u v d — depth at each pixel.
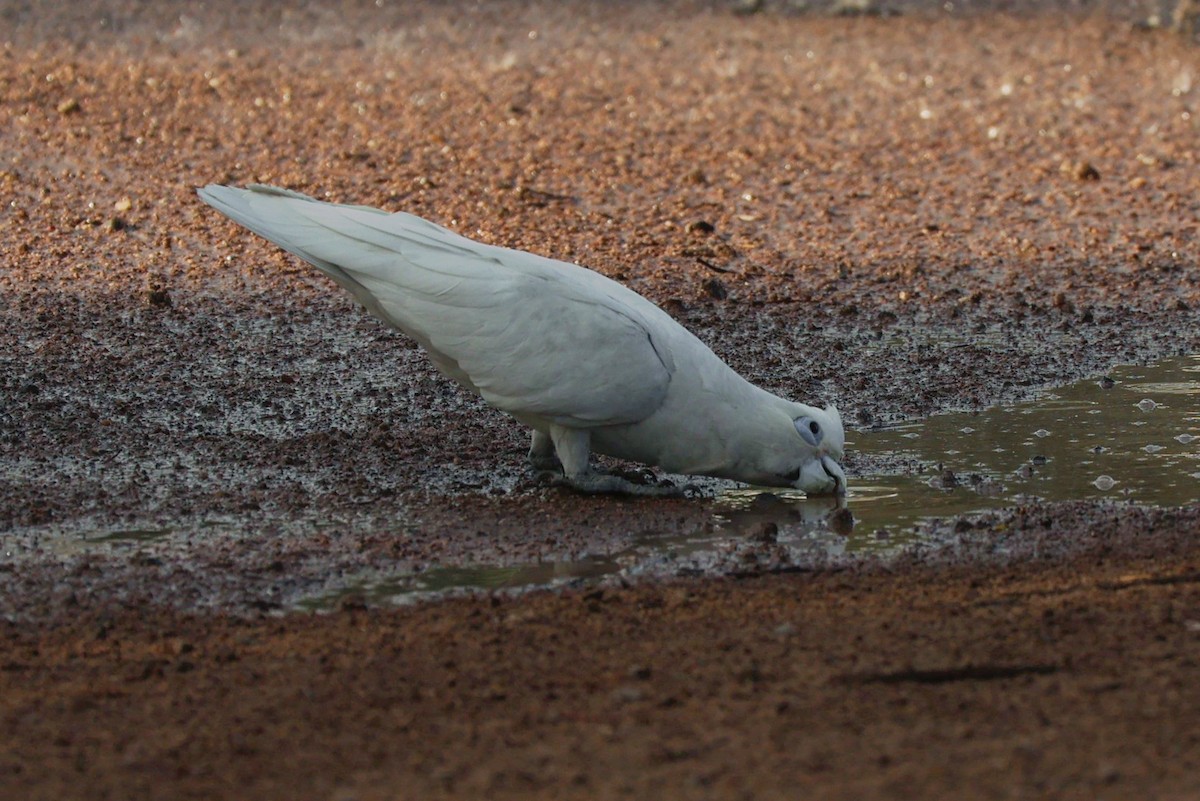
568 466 11.95
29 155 22.27
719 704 8.01
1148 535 10.91
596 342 11.16
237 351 15.48
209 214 19.95
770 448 11.57
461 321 11.27
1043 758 7.35
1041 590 9.73
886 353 15.76
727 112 25.77
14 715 8.02
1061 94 27.16
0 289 17.27
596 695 8.17
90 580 10.15
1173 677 8.27
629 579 10.18
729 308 17.11
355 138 23.67
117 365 14.98
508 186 21.47
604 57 29.66
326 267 11.62
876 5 34.47
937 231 20.08
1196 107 26.17
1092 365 15.47
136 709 8.09
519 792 7.11
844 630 9.02
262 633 9.22
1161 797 6.96
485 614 9.43
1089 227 20.23
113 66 27.83
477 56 29.53
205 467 12.45
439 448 13.02
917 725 7.73
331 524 11.29
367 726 7.84
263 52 29.48
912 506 11.70
